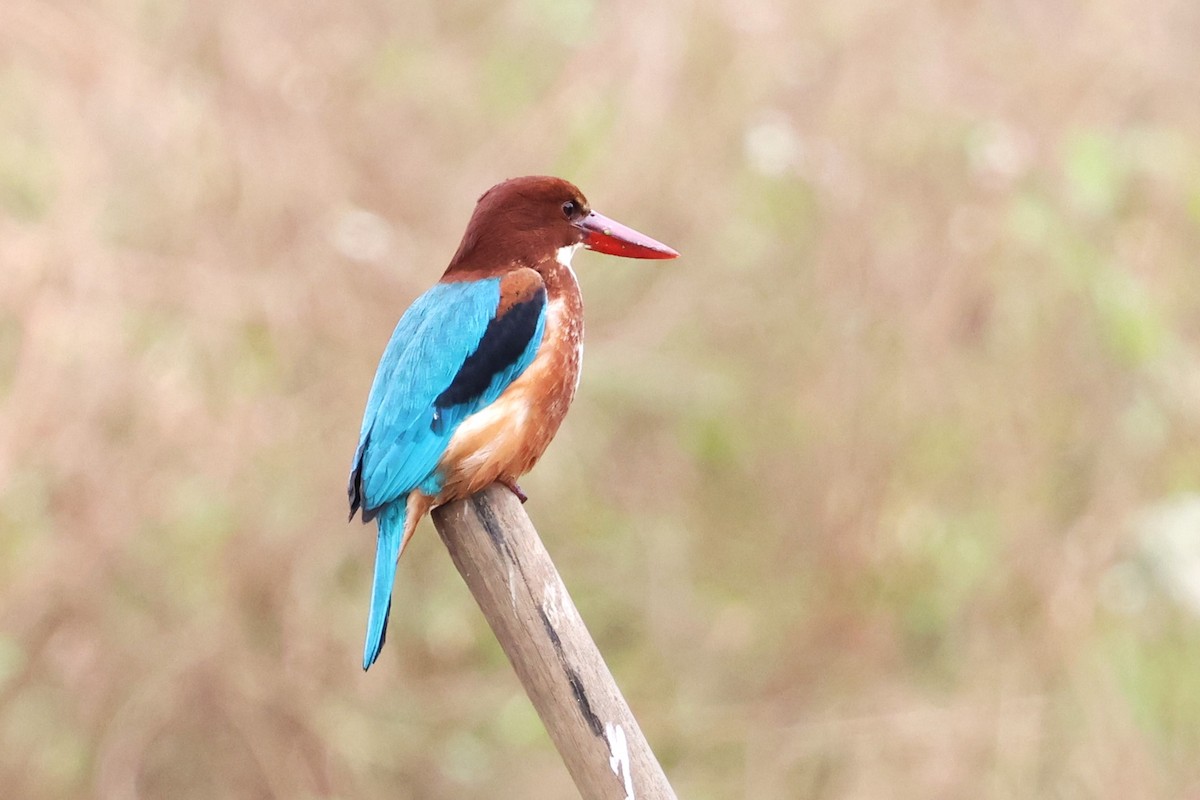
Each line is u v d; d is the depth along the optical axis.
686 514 12.74
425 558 12.02
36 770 10.82
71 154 11.77
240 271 11.77
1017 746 11.23
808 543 12.27
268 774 11.04
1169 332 12.16
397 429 6.83
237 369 11.75
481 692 11.91
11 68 12.20
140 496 11.17
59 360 11.17
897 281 12.18
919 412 12.12
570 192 7.73
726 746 11.77
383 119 13.09
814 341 12.52
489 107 13.80
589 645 5.44
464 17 15.11
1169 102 12.84
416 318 7.28
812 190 12.69
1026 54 12.70
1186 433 11.98
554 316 7.30
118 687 10.97
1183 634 11.66
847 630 11.98
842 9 13.02
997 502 11.95
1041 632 11.51
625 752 5.30
